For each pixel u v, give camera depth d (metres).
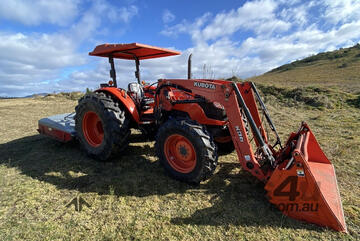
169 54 4.14
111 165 3.42
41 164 3.50
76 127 3.83
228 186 2.73
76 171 3.23
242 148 2.52
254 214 2.19
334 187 2.34
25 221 2.14
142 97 4.09
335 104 7.98
